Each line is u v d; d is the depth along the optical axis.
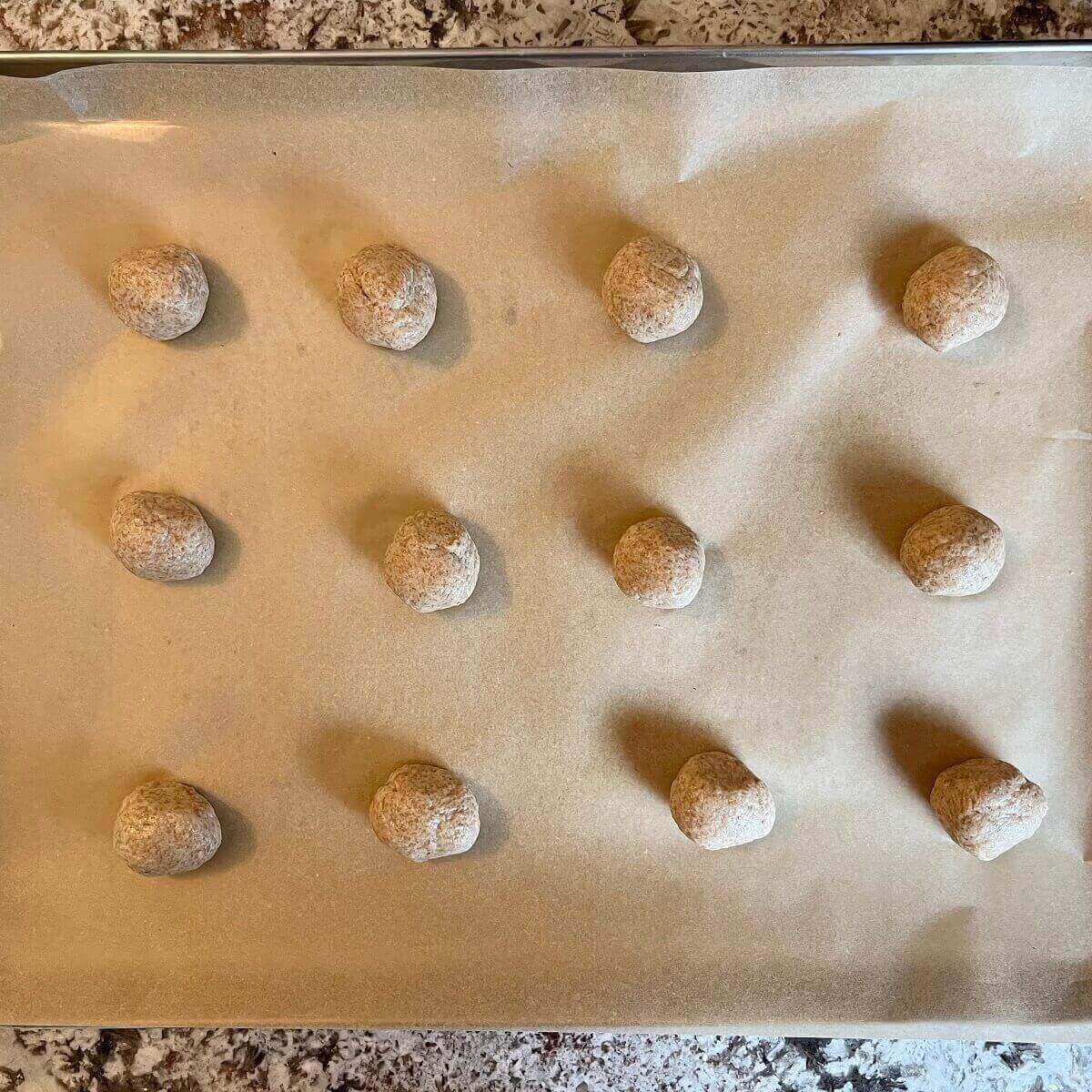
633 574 0.32
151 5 0.33
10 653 0.34
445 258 0.33
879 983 0.34
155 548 0.32
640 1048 0.36
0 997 0.34
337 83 0.31
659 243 0.32
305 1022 0.34
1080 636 0.33
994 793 0.32
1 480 0.34
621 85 0.31
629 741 0.34
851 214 0.32
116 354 0.34
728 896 0.34
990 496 0.33
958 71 0.31
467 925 0.34
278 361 0.34
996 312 0.31
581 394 0.34
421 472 0.34
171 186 0.33
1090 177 0.32
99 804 0.34
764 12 0.33
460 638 0.34
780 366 0.33
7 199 0.32
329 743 0.35
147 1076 0.36
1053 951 0.33
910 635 0.34
